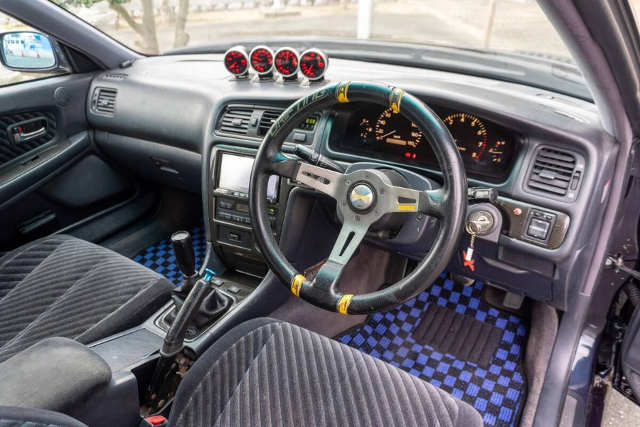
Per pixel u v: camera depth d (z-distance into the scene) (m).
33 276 1.63
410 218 1.33
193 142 1.92
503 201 1.36
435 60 1.82
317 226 1.78
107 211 2.41
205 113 1.83
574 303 1.69
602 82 1.05
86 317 1.46
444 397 1.11
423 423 1.05
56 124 2.15
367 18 4.23
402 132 1.51
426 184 1.30
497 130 1.39
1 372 0.85
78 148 2.22
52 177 2.13
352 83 1.10
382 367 1.18
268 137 1.24
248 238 1.75
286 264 1.24
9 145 1.99
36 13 1.98
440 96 1.40
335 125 1.57
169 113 1.96
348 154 1.56
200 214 2.70
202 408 1.09
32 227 2.13
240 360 1.19
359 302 1.10
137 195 2.53
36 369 0.85
